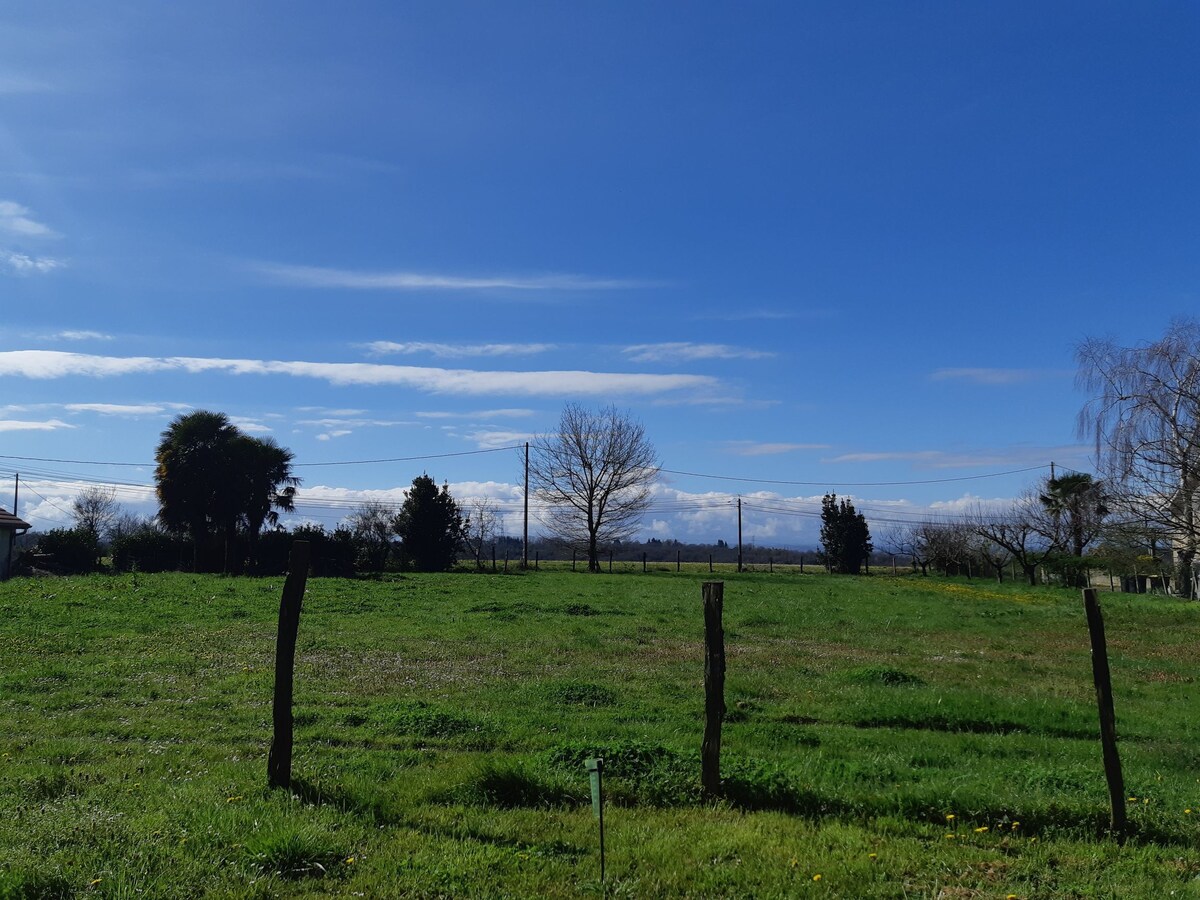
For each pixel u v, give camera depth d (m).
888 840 7.59
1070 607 37.50
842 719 13.77
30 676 15.20
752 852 7.16
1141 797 8.65
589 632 24.08
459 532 61.19
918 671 19.02
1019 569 69.06
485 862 6.77
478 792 8.56
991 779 9.57
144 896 5.81
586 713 13.41
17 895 5.70
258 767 9.26
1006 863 7.05
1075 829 7.88
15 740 10.96
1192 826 7.93
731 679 16.84
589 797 8.56
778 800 8.61
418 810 8.06
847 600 40.00
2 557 42.66
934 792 8.64
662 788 8.70
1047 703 15.20
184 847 6.66
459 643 21.11
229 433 50.62
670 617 29.28
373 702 13.66
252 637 20.97
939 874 6.82
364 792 8.26
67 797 8.03
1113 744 7.89
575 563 80.69
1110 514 39.28
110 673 15.85
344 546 53.03
